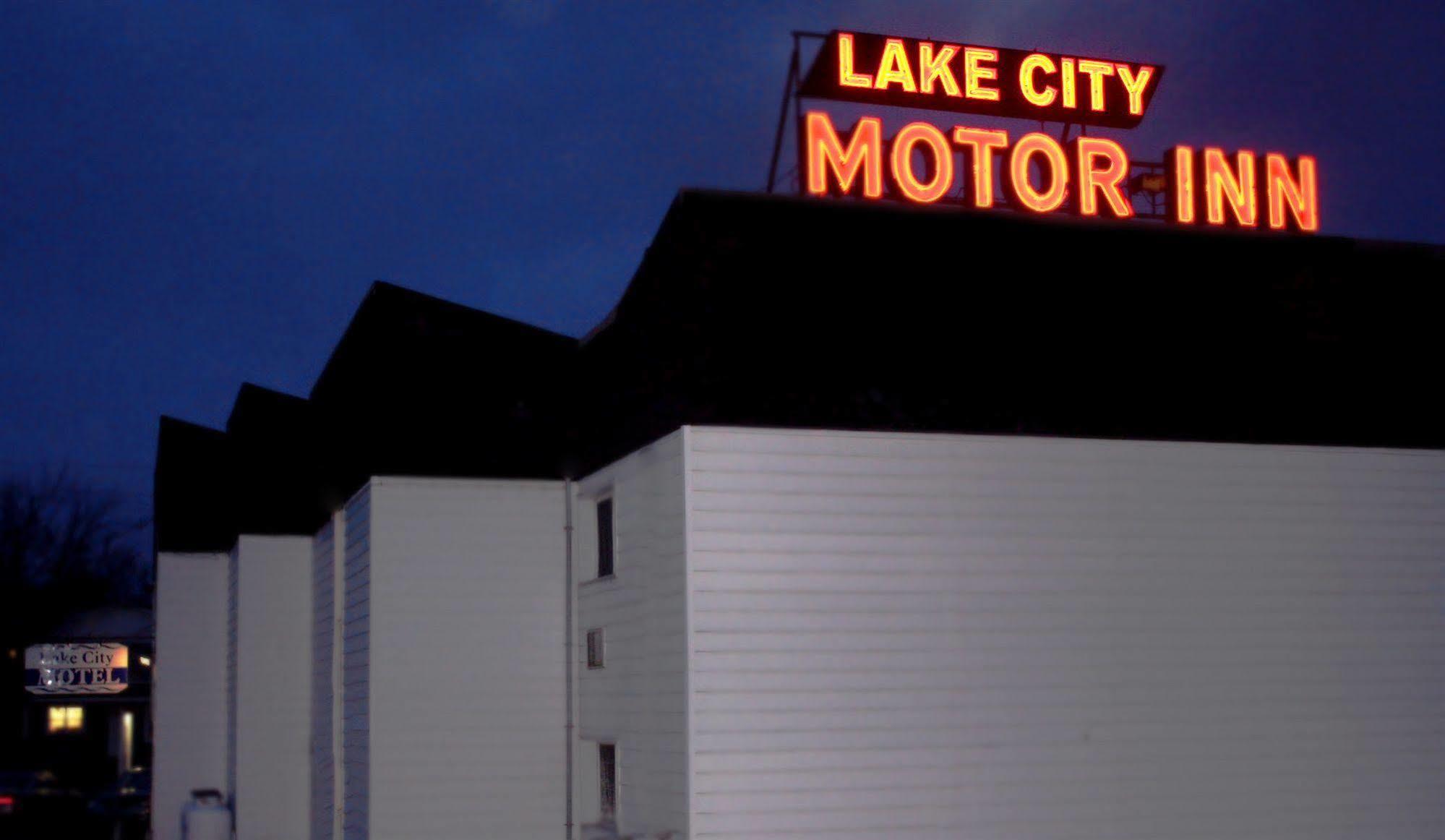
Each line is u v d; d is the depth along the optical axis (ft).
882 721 47.21
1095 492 51.13
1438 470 55.98
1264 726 51.62
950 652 48.29
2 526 230.07
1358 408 55.67
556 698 62.39
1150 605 50.96
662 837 48.11
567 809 61.46
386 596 61.21
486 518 62.90
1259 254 55.83
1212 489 52.65
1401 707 53.52
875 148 55.21
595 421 61.82
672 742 47.21
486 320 64.59
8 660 224.53
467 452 63.10
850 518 48.11
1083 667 49.73
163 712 97.96
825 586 47.39
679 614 46.75
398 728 60.44
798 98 58.85
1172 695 50.60
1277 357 54.95
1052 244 53.36
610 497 61.87
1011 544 49.67
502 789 61.05
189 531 100.32
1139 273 53.98
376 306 62.85
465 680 61.52
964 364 50.88
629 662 54.29
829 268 50.21
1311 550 53.52
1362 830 52.19
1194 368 53.78
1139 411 52.39
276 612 85.66
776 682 46.42
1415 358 57.21
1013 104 61.05
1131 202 59.41
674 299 50.65
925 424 49.70
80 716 180.14
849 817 46.39
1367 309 57.00
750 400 47.98
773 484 47.52
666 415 50.21
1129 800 49.47
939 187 55.83
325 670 77.46
